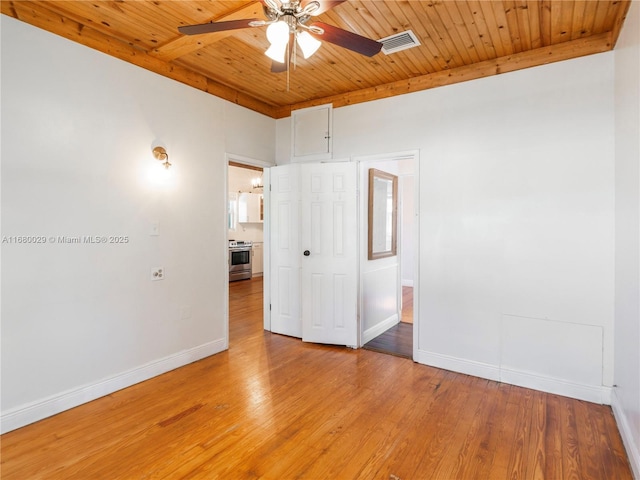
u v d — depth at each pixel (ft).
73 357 8.55
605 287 8.71
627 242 7.40
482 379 10.24
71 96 8.45
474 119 10.42
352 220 12.75
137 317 9.87
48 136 8.07
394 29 8.66
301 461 6.66
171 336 10.77
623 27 7.67
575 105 9.02
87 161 8.76
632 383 6.79
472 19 8.23
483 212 10.30
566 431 7.59
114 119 9.29
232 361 11.48
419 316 11.43
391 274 15.69
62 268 8.34
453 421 8.00
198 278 11.55
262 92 13.00
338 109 13.08
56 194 8.22
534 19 8.18
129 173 9.64
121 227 9.48
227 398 9.02
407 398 9.06
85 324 8.76
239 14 8.08
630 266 7.14
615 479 6.18
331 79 11.70
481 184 10.33
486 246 10.28
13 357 7.59
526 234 9.70
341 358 11.80
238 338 13.88
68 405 8.43
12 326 7.57
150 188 10.15
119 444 7.14
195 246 11.44
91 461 6.64
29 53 7.76
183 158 11.03
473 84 10.42
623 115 7.72
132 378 9.74
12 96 7.54
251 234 29.25
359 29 8.66
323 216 13.08
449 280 10.88
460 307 10.70
